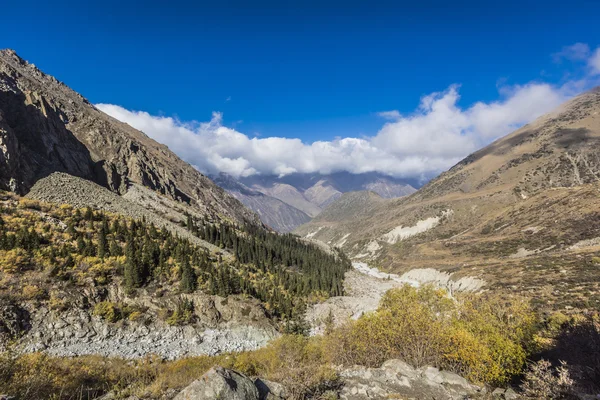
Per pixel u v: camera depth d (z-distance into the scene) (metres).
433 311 29.75
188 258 62.75
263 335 54.53
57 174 80.00
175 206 114.75
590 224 116.00
